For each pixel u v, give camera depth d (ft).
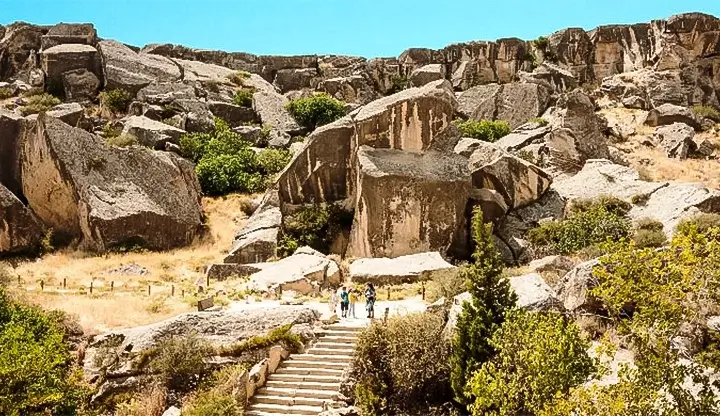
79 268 104.88
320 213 121.80
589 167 133.69
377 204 112.78
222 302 85.15
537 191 123.24
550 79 195.83
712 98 187.52
